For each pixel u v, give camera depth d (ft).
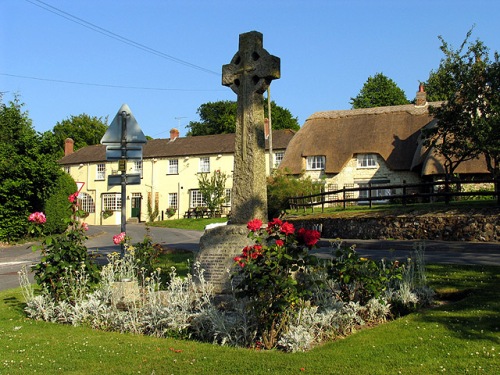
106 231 113.19
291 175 111.34
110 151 36.47
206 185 142.31
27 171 85.51
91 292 28.99
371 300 24.62
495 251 47.37
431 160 97.55
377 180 116.06
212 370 17.78
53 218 90.89
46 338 23.09
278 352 19.80
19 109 93.76
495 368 16.51
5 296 34.55
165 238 88.07
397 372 16.62
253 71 31.68
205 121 225.35
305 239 20.81
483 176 95.45
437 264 37.88
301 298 22.09
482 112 72.49
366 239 64.18
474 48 72.84
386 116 123.44
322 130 126.62
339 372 16.89
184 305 23.41
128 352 20.44
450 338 19.89
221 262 29.50
